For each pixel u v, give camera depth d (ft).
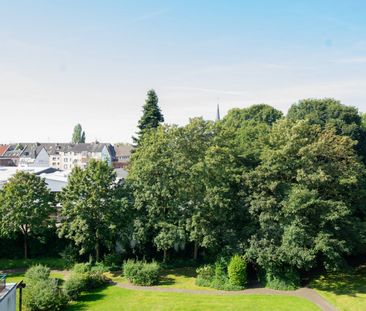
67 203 123.03
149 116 199.31
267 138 125.18
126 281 115.34
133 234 119.34
